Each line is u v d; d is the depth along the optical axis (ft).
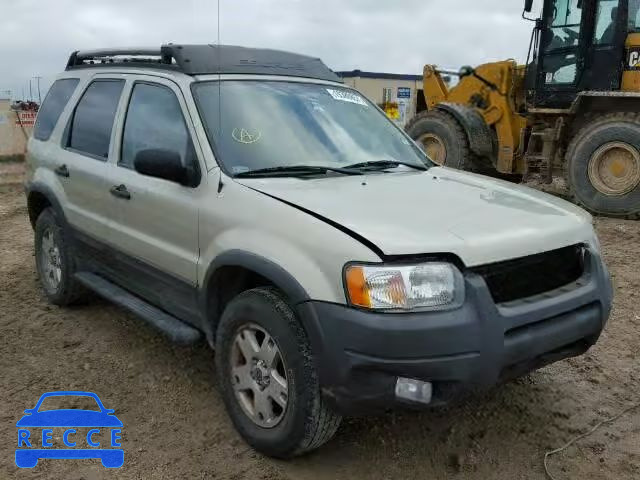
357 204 10.14
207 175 11.30
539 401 12.42
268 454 10.39
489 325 8.88
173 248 12.05
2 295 18.52
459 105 36.04
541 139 33.37
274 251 9.69
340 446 10.86
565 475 10.14
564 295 9.98
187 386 12.92
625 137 28.71
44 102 18.10
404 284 8.70
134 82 14.01
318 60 15.43
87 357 14.30
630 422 11.73
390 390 8.70
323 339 8.93
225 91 12.56
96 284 14.98
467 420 11.71
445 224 9.63
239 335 10.61
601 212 30.19
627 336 15.49
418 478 10.05
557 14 31.55
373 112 14.79
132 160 13.43
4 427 11.46
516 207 10.89
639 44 29.73
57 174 16.08
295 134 12.53
